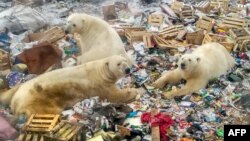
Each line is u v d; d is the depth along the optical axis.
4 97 7.73
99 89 7.89
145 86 8.64
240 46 10.14
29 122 6.77
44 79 7.53
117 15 12.01
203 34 10.48
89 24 9.23
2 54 9.19
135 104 8.05
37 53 9.02
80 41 9.62
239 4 13.12
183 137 7.08
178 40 10.62
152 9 12.58
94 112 7.70
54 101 7.57
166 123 7.22
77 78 7.73
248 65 9.51
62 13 12.06
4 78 8.38
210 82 8.75
